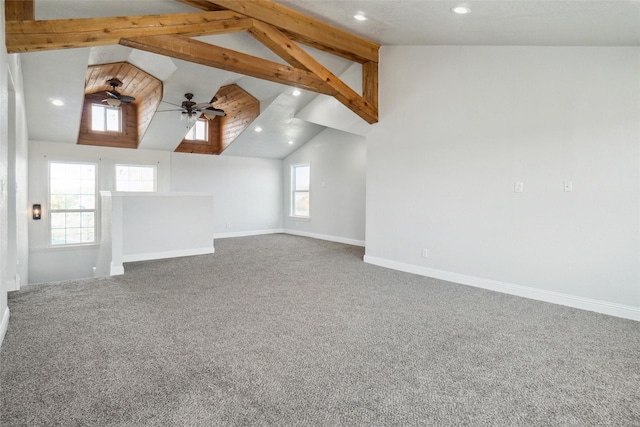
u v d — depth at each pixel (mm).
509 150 3961
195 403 1870
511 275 3975
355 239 7664
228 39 4582
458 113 4422
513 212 3943
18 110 4129
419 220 4902
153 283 4320
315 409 1831
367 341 2678
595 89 3354
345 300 3695
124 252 5652
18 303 3479
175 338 2697
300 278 4637
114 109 7480
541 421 1760
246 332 2826
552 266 3664
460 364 2330
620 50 3209
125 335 2742
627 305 3219
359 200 7551
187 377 2133
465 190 4371
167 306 3447
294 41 4562
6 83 2957
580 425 1737
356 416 1777
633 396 1985
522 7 2729
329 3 3727
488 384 2092
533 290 3801
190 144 8422
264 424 1706
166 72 5289
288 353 2467
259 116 7199
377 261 5523
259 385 2053
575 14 2666
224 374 2174
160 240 5996
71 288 4062
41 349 2480
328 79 4629
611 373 2232
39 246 6703
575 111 3479
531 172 3793
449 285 4328
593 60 3359
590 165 3398
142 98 7051
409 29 4102
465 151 4359
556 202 3621
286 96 6602
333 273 4938
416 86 4895
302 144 9047
